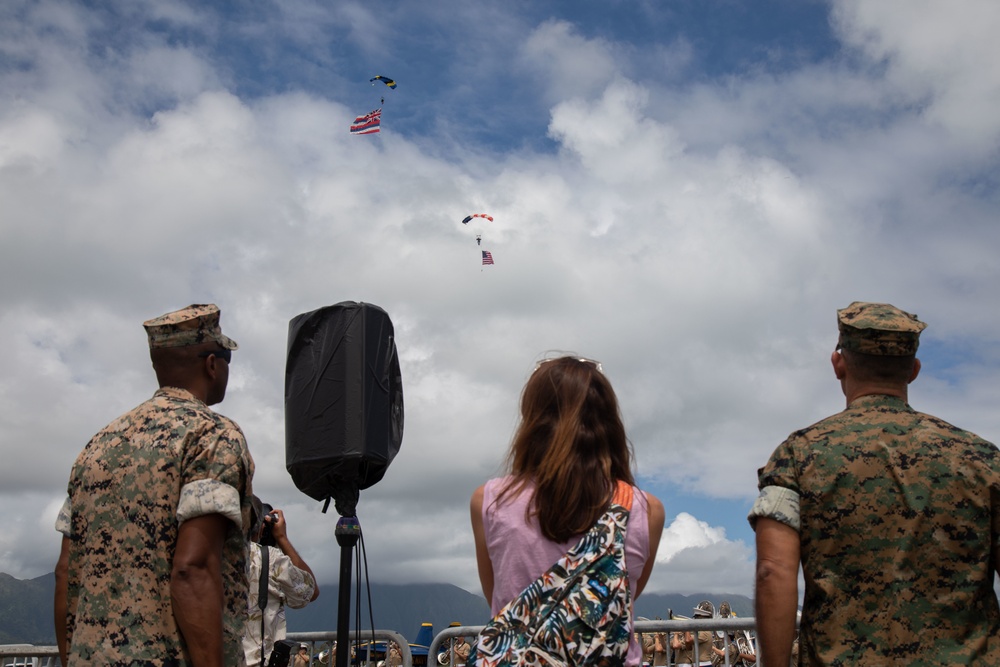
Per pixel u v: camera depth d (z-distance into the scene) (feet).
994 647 9.71
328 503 19.66
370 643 23.70
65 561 12.10
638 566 9.36
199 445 11.38
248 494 11.70
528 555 9.32
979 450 10.12
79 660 10.96
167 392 12.26
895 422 10.41
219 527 11.06
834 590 10.06
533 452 9.84
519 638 8.88
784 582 10.09
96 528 11.34
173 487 11.23
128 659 10.72
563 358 10.37
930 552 9.86
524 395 10.28
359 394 18.72
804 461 10.46
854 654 9.81
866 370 10.86
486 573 9.96
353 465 18.54
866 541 10.02
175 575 10.78
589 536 9.22
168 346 12.29
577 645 8.79
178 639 10.89
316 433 18.66
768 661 10.00
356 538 18.79
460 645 26.78
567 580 9.04
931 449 10.12
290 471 19.16
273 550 20.16
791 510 10.34
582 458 9.54
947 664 9.56
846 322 10.96
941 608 9.75
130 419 11.82
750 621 19.15
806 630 10.28
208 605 10.76
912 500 9.97
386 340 19.65
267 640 19.69
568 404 9.85
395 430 19.72
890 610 9.82
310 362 19.12
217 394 12.77
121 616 10.93
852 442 10.36
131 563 11.07
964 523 9.87
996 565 9.85
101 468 11.55
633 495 9.59
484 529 9.83
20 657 26.50
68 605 11.75
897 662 9.68
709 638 22.86
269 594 19.95
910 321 10.85
